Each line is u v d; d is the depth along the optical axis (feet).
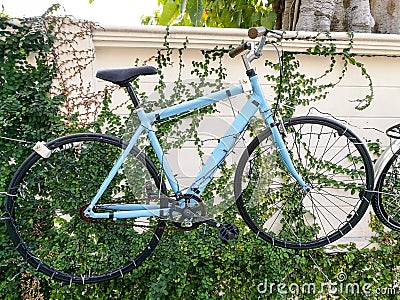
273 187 8.72
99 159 8.05
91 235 8.18
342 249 8.84
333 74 8.64
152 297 8.01
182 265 8.22
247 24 11.60
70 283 7.48
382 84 8.82
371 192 7.64
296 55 8.51
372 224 8.94
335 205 8.87
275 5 11.80
